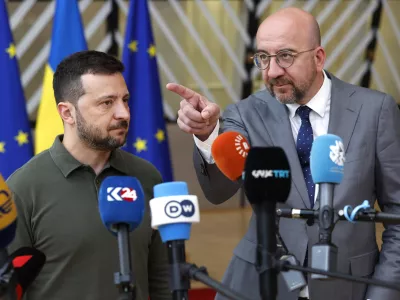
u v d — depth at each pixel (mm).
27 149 4387
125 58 4617
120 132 2459
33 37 6613
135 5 4637
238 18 7441
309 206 2762
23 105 4410
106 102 2436
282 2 7562
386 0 7582
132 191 1920
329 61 7574
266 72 2744
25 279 1954
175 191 1869
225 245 6637
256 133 2865
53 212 2430
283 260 1771
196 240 6793
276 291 1757
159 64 7203
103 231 2436
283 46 2689
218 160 2203
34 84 7227
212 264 6102
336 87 2877
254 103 2953
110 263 2432
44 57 6609
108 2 6844
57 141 2533
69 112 2490
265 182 1770
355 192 2744
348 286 2723
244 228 7199
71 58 2494
